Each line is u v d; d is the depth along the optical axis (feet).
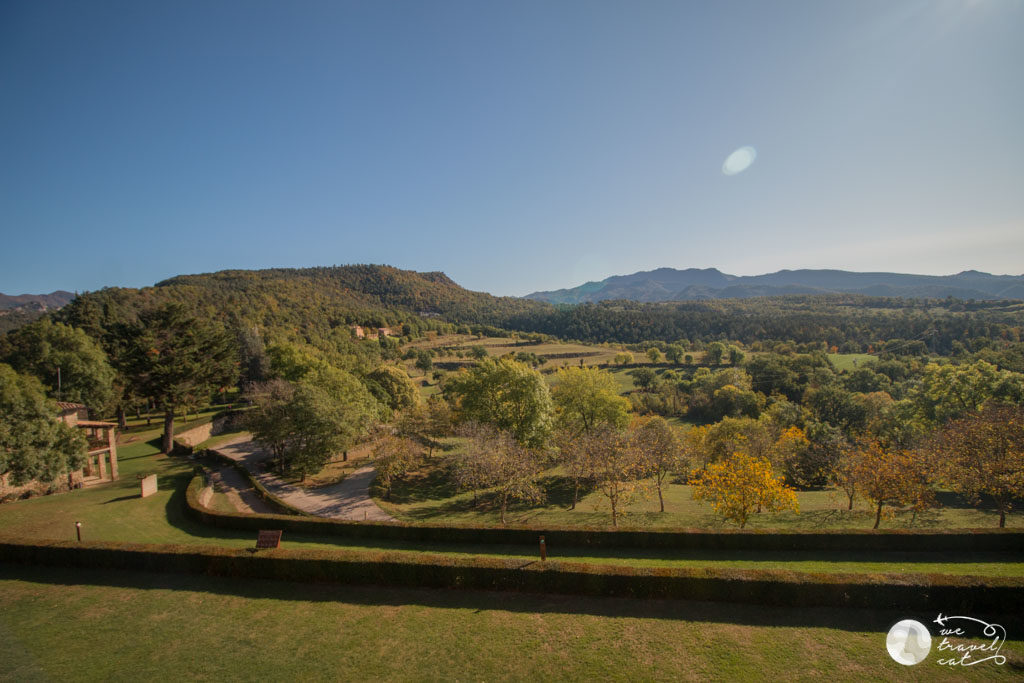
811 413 227.20
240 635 43.55
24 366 160.15
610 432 116.88
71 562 57.11
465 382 163.02
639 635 43.09
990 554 63.77
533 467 104.53
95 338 213.46
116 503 88.99
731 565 61.11
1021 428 87.61
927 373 179.52
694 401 286.05
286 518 77.71
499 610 47.75
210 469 129.80
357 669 38.70
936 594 45.29
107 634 43.50
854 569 59.00
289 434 126.11
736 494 80.43
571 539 70.79
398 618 46.44
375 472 141.79
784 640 41.70
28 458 87.66
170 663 39.24
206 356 156.35
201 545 58.90
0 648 41.22
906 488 81.41
